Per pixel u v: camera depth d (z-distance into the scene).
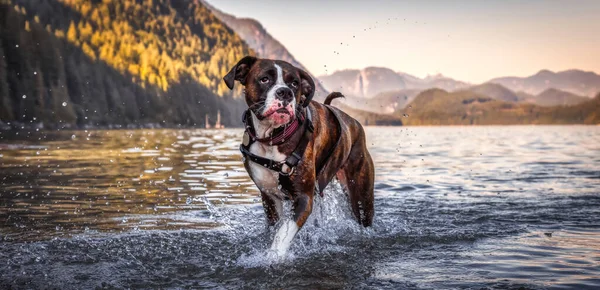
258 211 5.33
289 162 3.45
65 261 3.31
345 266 3.30
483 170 10.56
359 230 4.41
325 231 4.34
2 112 62.81
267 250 3.47
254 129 3.50
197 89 110.62
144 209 5.41
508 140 28.86
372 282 2.94
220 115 107.81
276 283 2.91
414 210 5.60
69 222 4.66
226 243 3.85
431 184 8.16
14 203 5.75
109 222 4.68
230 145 19.31
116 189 6.95
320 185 3.90
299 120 3.49
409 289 2.80
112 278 2.97
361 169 4.32
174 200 6.04
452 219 5.04
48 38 81.50
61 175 8.60
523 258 3.51
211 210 5.36
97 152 14.48
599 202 6.10
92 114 79.69
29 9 126.75
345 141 4.06
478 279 2.99
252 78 3.46
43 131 38.88
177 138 27.12
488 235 4.29
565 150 18.03
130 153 14.23
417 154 16.03
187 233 4.18
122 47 119.31
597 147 20.06
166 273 3.09
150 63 114.31
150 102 95.94
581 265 3.32
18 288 2.77
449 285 2.87
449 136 38.06
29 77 70.69
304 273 3.12
